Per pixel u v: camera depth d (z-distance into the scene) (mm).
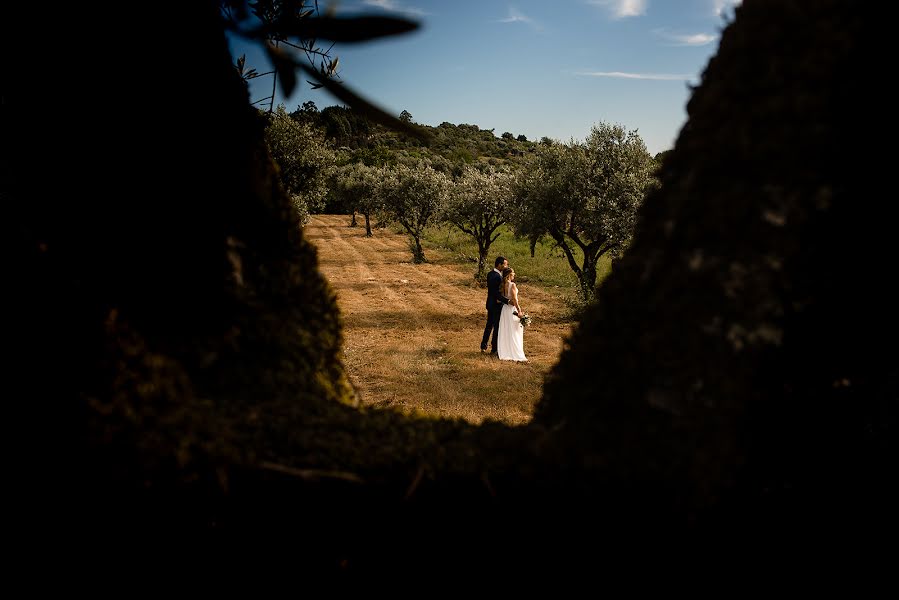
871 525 1712
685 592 1640
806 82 1455
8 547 1563
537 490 1660
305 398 1979
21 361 1588
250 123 2246
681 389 1521
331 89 2094
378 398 7168
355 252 31703
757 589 1645
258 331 2008
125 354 1691
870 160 1490
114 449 1587
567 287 18656
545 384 1957
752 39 1545
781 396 1623
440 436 1839
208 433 1678
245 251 2078
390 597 1696
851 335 1653
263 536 1676
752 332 1442
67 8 1869
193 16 2014
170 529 1643
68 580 1603
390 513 1682
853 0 1438
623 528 1641
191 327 1911
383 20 1880
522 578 1688
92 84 1891
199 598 1664
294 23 2088
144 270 1871
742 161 1502
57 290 1680
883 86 1447
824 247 1515
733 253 1486
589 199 13750
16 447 1559
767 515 1671
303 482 1655
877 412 1775
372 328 12727
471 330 12641
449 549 1692
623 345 1640
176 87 1982
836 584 1646
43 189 1847
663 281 1591
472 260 26250
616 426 1628
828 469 1758
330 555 1690
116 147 1906
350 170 46625
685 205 1587
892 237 1547
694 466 1511
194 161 2004
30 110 1865
